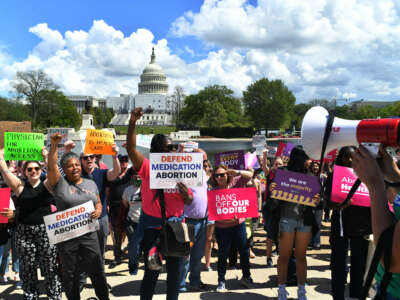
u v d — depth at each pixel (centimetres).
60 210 444
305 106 11738
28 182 483
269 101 10025
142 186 387
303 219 464
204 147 6462
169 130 12619
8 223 500
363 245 440
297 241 468
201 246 573
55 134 422
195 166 375
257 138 896
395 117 174
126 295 549
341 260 443
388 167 187
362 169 171
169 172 372
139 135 840
